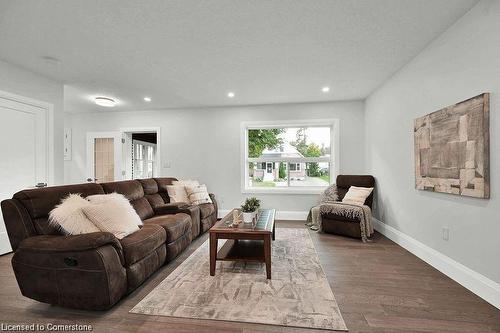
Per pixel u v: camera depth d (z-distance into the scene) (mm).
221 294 1992
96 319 1679
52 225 1971
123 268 1891
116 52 2723
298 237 3607
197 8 1972
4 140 2998
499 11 1767
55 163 3570
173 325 1610
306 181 5016
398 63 3035
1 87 2932
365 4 1936
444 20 2160
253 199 2838
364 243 3328
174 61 2955
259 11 2014
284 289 2070
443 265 2369
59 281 1747
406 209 3094
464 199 2117
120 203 2443
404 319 1665
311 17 2096
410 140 2977
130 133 5539
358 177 4184
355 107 4637
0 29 2266
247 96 4371
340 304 1850
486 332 1535
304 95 4320
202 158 5137
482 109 1876
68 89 3934
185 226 3059
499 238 1793
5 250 2930
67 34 2359
